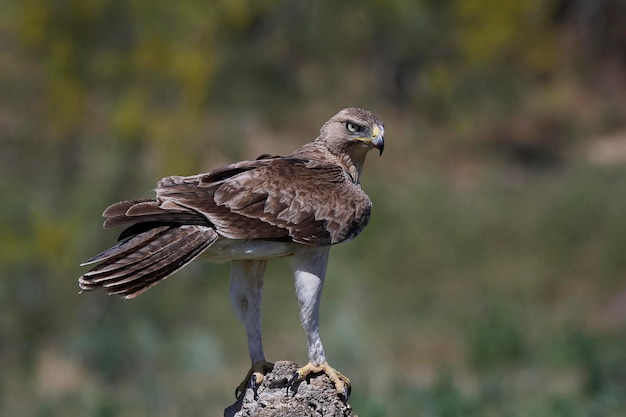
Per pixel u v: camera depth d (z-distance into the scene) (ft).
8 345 59.98
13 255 62.03
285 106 96.89
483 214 77.41
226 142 81.51
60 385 55.31
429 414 42.68
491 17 91.15
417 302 66.80
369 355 56.90
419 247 72.95
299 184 22.58
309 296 22.35
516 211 78.23
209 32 64.85
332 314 62.80
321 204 22.54
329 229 22.48
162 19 63.98
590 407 43.57
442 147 95.61
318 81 100.22
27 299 61.82
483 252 73.36
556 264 72.18
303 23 98.32
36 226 62.69
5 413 49.44
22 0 63.05
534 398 45.37
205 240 20.97
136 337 58.59
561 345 55.47
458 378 54.80
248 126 92.12
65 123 65.05
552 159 95.91
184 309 64.39
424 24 94.99
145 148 65.98
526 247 73.97
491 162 93.40
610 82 115.34
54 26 63.31
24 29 63.36
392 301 66.95
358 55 101.60
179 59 62.95
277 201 22.07
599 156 97.55
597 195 77.77
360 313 63.05
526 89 103.40
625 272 70.13
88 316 62.28
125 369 57.67
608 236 73.67
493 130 99.91
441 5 94.79
